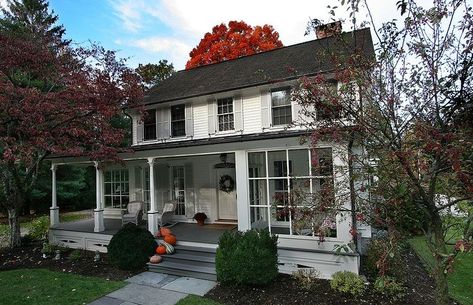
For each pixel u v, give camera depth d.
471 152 3.11
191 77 15.10
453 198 3.88
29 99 8.45
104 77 9.46
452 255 3.24
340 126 4.24
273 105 10.95
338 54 4.45
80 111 9.34
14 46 9.08
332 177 5.17
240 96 11.55
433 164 3.38
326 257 7.07
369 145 3.98
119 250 8.26
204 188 12.70
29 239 11.69
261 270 6.43
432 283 6.79
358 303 5.73
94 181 24.09
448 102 3.41
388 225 3.95
